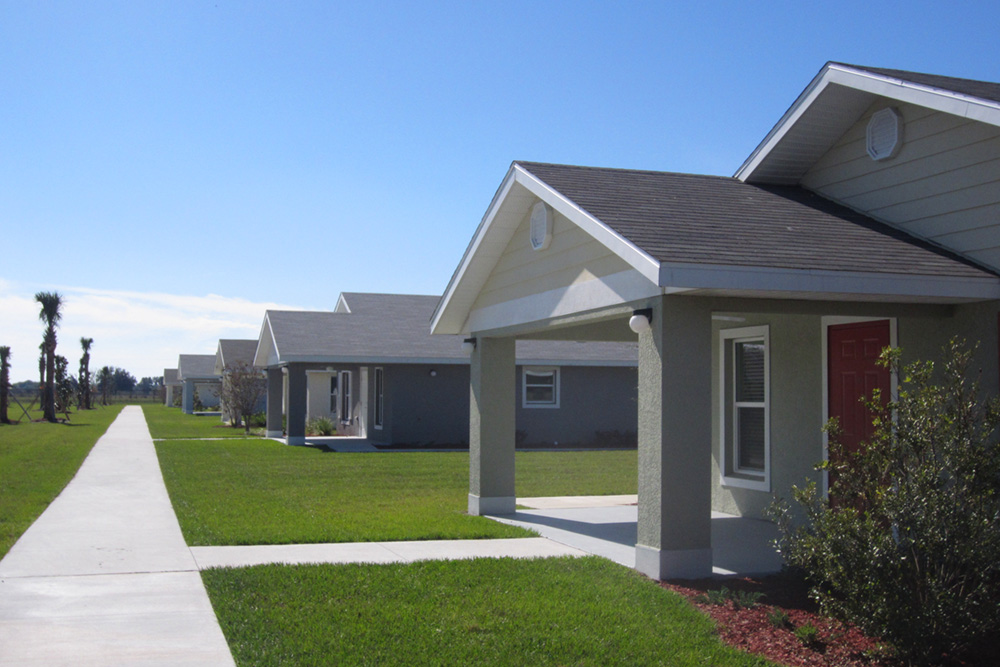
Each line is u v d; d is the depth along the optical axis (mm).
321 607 6953
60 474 16641
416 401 26984
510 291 11539
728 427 12305
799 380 10750
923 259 8125
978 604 5684
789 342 10953
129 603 7117
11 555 8969
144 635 6273
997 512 5852
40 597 7285
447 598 7250
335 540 9945
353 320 29719
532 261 10859
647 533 8078
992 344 7941
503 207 10969
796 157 10711
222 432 32875
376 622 6551
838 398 10016
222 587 7535
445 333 13758
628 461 22125
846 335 9914
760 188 10867
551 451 25688
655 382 7949
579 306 9508
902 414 6141
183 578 7980
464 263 12078
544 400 28469
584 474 18891
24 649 5945
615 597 7273
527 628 6438
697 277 7141
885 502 5898
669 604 7051
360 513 12234
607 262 8922
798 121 10055
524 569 8312
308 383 37219
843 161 10281
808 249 8008
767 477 11320
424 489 15469
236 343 45375
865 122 9906
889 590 5785
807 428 10586
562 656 5859
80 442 25953
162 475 17031
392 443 26578
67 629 6410
